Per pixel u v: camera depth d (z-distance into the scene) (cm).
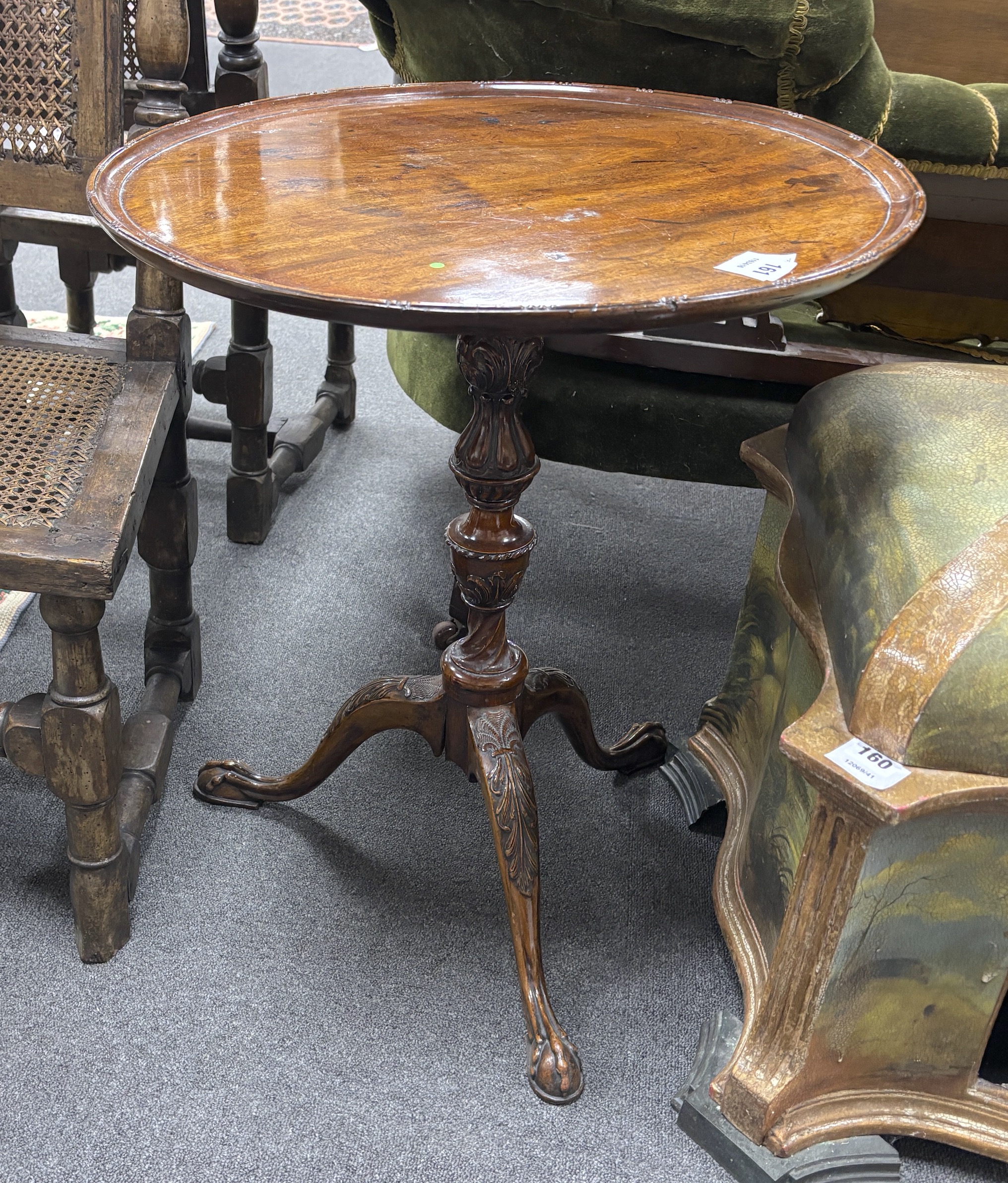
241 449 203
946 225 177
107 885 126
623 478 242
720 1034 121
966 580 94
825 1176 110
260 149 124
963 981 106
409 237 100
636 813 157
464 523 129
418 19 158
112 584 107
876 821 90
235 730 167
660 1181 111
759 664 141
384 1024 126
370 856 148
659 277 92
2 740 119
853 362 163
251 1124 114
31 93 134
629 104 149
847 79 152
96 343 141
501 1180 110
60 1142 112
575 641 191
